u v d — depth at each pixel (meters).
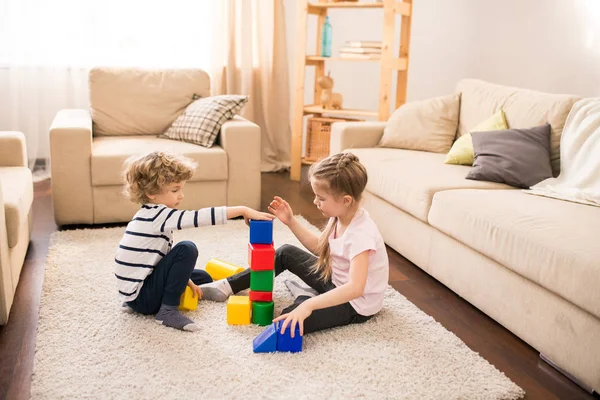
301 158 4.39
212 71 4.37
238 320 2.04
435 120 3.37
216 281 2.24
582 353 1.75
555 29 3.84
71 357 1.80
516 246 1.97
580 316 1.75
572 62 3.71
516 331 2.04
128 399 1.60
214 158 3.24
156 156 2.02
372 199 3.09
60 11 4.02
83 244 2.82
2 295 2.00
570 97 2.77
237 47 4.44
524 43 4.11
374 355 1.88
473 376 1.79
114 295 2.25
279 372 1.75
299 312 1.85
